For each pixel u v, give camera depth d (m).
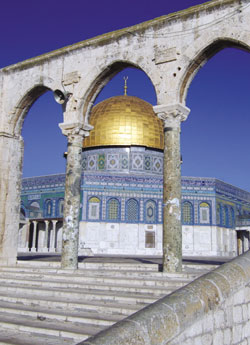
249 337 8.77
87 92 17.77
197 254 45.38
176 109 15.21
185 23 15.55
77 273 15.10
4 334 9.12
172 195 14.68
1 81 20.52
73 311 10.47
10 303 11.57
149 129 50.09
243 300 8.65
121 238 44.81
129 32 16.83
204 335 7.18
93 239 44.31
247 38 14.20
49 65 19.05
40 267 16.84
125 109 50.66
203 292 7.45
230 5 14.70
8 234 19.23
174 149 15.03
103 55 17.44
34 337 8.91
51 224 48.97
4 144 19.77
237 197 52.00
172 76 15.51
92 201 45.12
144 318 6.11
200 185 47.03
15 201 19.80
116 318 9.64
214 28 14.88
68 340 8.62
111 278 13.15
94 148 50.66
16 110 20.02
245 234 52.66
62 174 48.75
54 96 18.00
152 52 16.12
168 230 14.44
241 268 8.82
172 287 11.98
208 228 46.12
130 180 46.28
